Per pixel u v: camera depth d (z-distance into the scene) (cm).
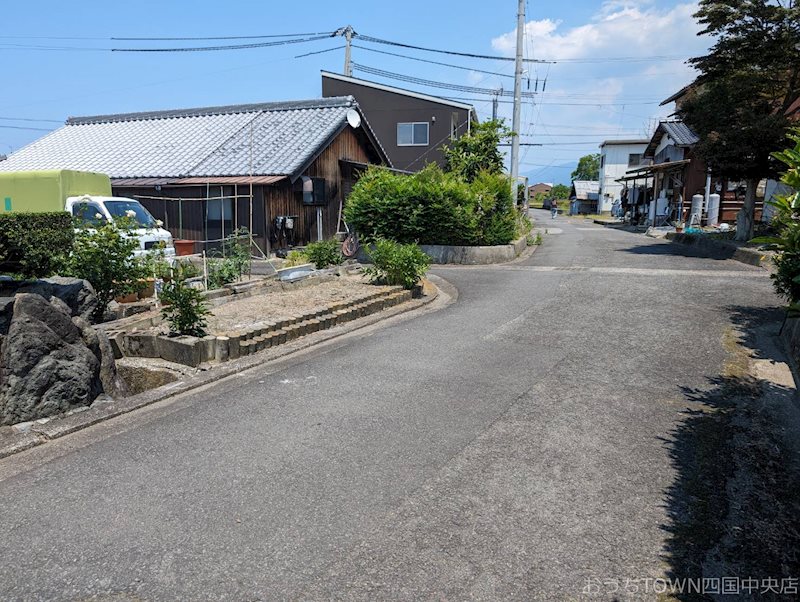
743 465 357
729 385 495
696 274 1073
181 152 1600
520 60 1953
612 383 504
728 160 1341
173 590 248
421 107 2478
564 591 247
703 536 286
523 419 428
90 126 1978
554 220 3975
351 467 356
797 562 267
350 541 281
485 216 1380
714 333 661
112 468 360
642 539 283
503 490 328
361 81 2509
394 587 249
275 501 317
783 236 361
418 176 1393
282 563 265
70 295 588
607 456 369
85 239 674
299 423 425
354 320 769
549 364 561
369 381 518
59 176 1012
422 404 460
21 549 278
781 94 1459
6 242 530
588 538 284
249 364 569
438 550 274
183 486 335
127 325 651
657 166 2378
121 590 248
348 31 2550
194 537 285
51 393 461
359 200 1398
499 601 241
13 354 442
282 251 1410
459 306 859
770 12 1293
